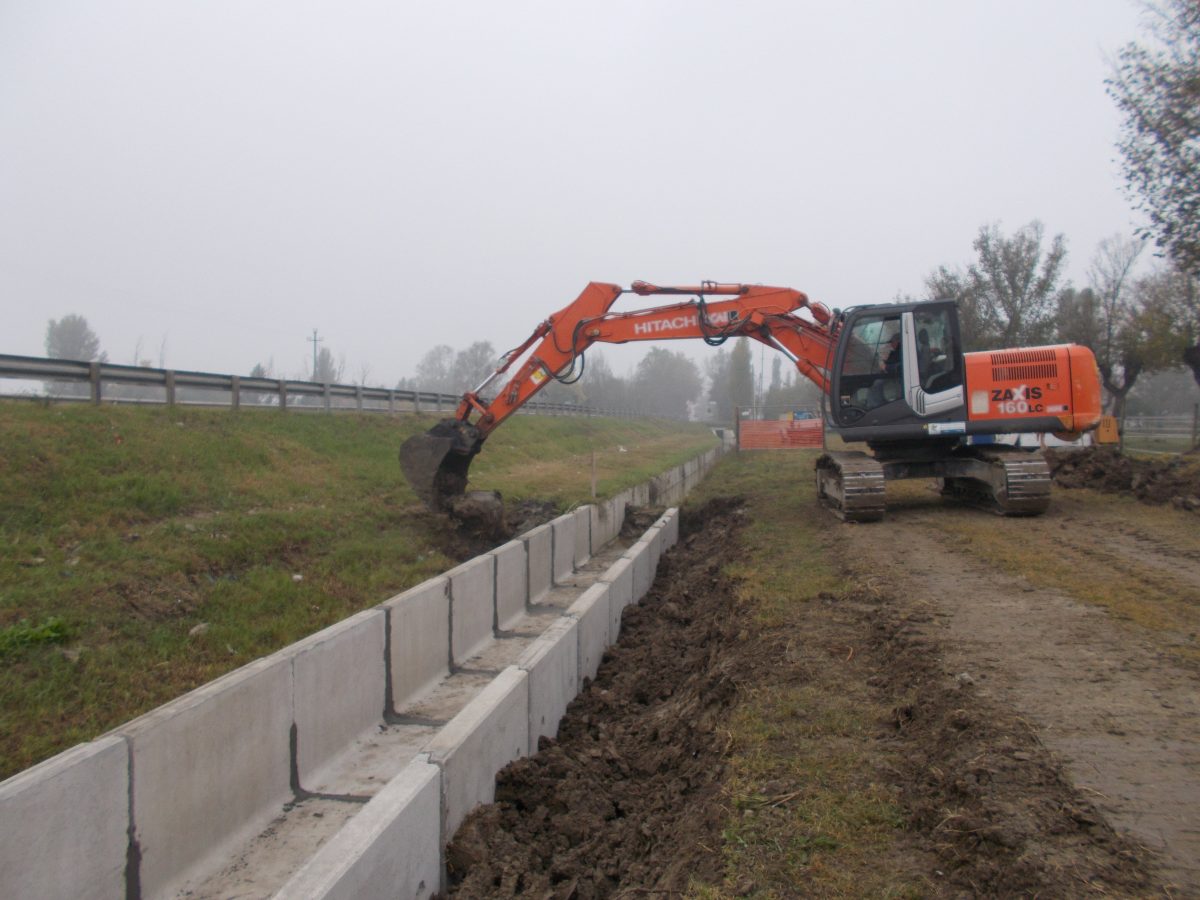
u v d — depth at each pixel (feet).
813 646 22.82
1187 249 55.06
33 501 32.14
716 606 33.27
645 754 22.35
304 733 22.35
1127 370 96.07
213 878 18.31
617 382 323.98
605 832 18.22
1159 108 53.57
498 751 20.17
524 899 15.53
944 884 11.69
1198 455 64.69
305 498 44.68
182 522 35.06
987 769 14.10
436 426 46.85
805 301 46.29
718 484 75.36
